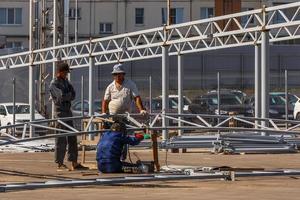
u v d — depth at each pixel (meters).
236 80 45.62
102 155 14.19
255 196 10.84
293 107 37.38
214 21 23.75
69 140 15.21
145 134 15.27
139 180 12.08
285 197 10.72
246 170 14.36
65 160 17.20
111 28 75.94
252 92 45.56
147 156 19.67
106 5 76.00
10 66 33.84
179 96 26.88
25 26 76.38
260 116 22.86
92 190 11.71
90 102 28.91
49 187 11.38
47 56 32.38
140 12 76.38
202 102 38.06
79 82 41.06
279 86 46.28
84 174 14.06
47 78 38.03
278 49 46.38
